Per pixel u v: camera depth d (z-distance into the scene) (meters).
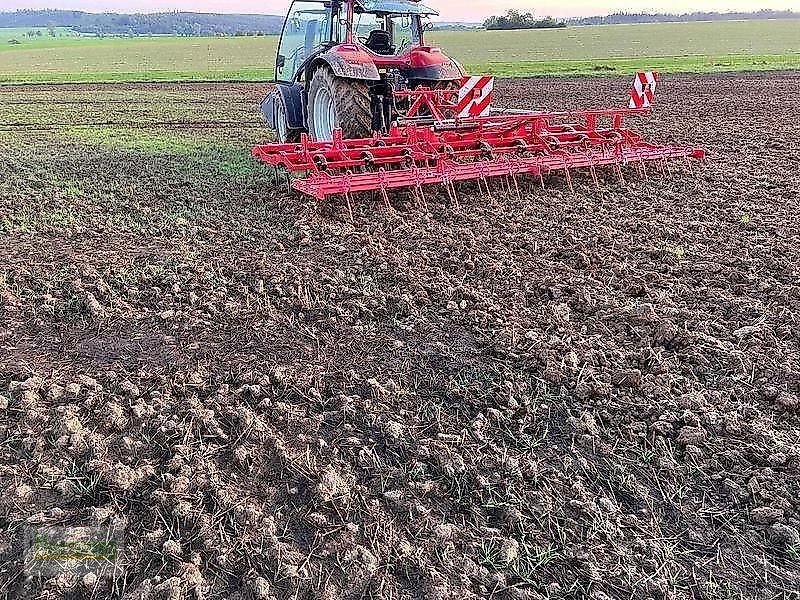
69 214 7.50
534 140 8.44
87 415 3.80
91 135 13.83
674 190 8.30
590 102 18.70
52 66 41.56
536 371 4.21
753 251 6.11
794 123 13.29
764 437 3.54
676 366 4.22
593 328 4.76
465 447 3.54
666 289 5.36
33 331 4.76
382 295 5.27
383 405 3.89
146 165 10.32
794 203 7.61
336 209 7.39
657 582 2.77
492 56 42.66
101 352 4.49
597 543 2.97
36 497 3.22
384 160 7.39
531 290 5.36
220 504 3.17
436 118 8.30
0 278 5.54
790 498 3.17
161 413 3.82
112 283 5.57
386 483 3.33
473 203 7.70
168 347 4.56
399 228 6.85
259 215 7.36
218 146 12.22
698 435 3.54
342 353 4.48
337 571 2.85
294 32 10.20
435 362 4.35
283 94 9.62
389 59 9.27
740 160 9.93
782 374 4.07
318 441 3.58
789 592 2.74
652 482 3.31
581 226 6.93
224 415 3.81
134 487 3.28
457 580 2.80
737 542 2.98
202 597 2.72
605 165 8.83
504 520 3.11
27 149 12.00
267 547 2.95
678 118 14.50
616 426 3.69
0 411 3.81
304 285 5.49
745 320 4.80
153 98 21.62
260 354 4.47
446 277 5.62
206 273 5.70
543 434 3.65
